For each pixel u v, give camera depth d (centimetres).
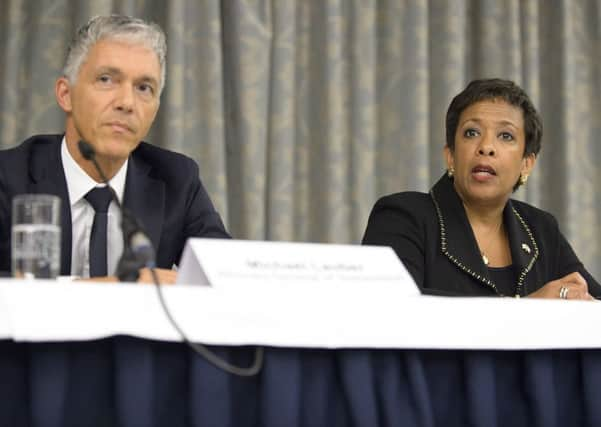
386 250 332
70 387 287
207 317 291
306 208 738
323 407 312
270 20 735
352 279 317
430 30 782
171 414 297
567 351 346
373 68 757
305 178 739
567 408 345
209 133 705
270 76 733
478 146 521
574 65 798
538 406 333
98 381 290
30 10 704
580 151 796
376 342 307
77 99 441
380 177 757
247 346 304
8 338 276
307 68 748
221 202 700
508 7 786
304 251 318
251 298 297
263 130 719
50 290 275
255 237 706
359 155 742
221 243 311
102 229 438
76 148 450
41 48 699
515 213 548
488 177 518
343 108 750
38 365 282
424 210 523
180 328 287
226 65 729
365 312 308
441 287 500
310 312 302
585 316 335
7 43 691
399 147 757
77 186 448
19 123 694
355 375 310
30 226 313
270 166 726
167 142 695
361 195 739
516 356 338
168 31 702
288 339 298
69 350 287
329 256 320
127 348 289
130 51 439
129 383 287
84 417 288
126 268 325
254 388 306
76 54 444
